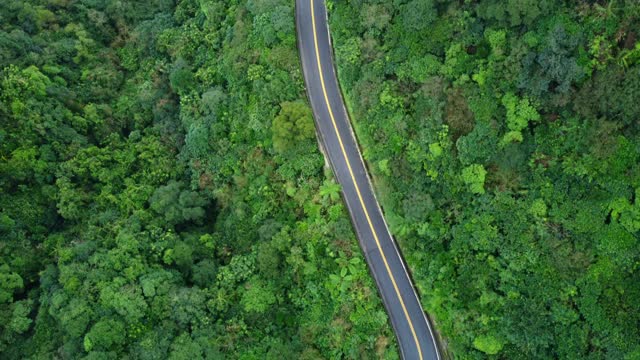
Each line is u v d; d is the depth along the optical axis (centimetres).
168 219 6456
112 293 5656
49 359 5503
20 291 6122
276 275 5925
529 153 4931
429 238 5550
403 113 5694
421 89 5531
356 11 6116
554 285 4797
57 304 5650
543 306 4847
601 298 4597
